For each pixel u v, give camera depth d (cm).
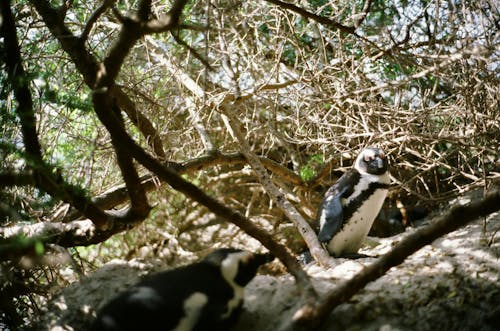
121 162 324
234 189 623
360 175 460
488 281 334
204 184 594
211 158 480
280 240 551
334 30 551
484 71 400
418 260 374
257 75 525
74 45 328
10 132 373
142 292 277
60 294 382
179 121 564
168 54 501
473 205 292
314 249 408
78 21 518
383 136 457
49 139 482
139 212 372
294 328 284
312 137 544
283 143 523
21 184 309
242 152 498
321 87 475
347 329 311
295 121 506
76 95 462
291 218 429
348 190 460
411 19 503
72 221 408
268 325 320
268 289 346
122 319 267
